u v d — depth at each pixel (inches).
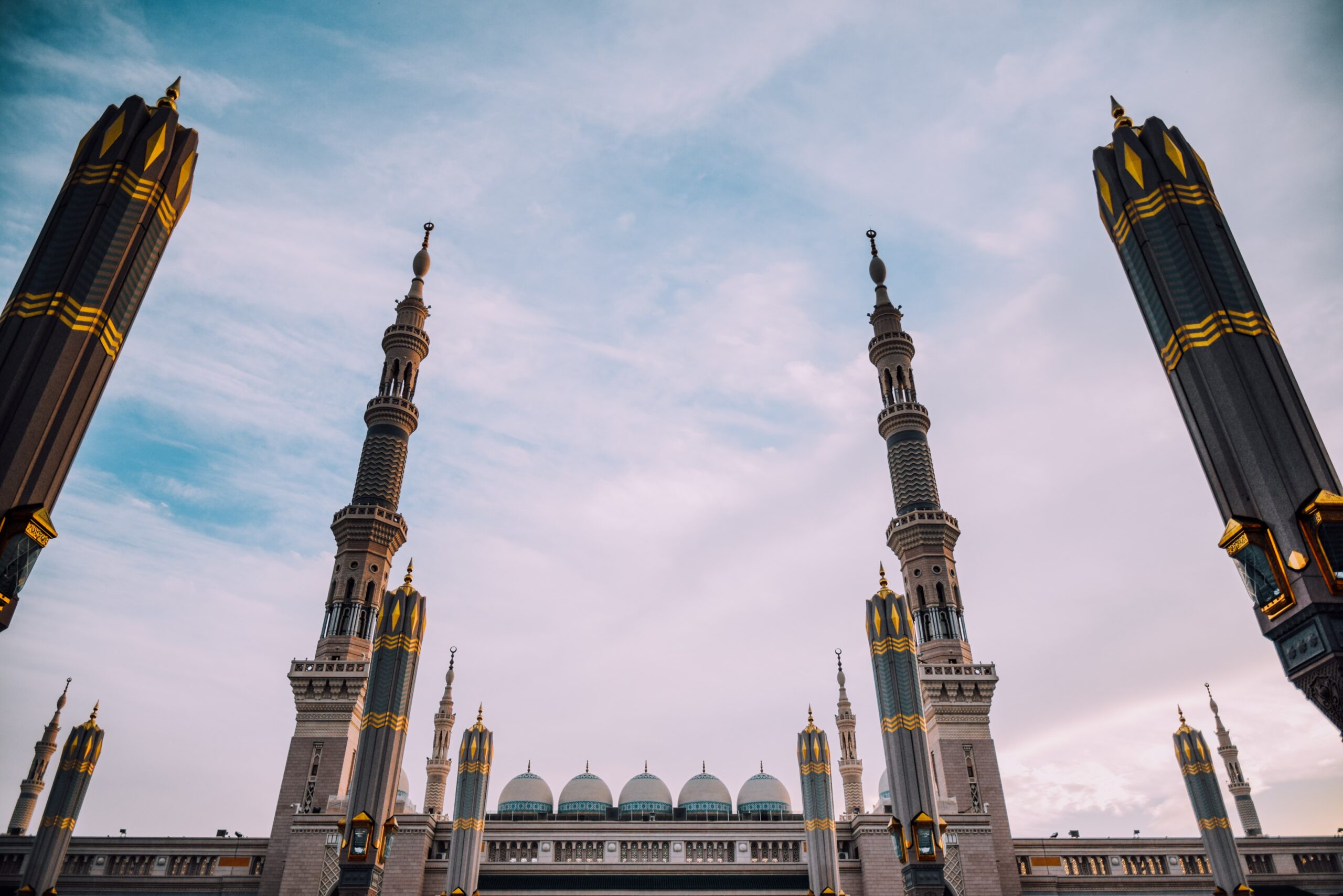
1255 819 2652.6
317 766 2276.1
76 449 922.1
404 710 1678.2
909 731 1577.3
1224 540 887.1
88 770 1969.7
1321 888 2155.5
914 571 2628.0
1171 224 1005.2
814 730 2075.5
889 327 3038.9
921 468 2768.2
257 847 2171.5
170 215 1048.8
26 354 892.6
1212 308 946.7
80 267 943.0
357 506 2628.0
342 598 2529.5
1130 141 1080.2
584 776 2891.2
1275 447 869.2
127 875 2112.5
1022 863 2223.2
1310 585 807.7
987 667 2443.4
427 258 3147.1
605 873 2215.8
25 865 1862.7
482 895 2178.9
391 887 2127.2
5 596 828.0
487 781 2096.5
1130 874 2214.6
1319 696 804.6
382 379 2908.5
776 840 2289.6
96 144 1021.2
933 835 1476.4
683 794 2856.8
